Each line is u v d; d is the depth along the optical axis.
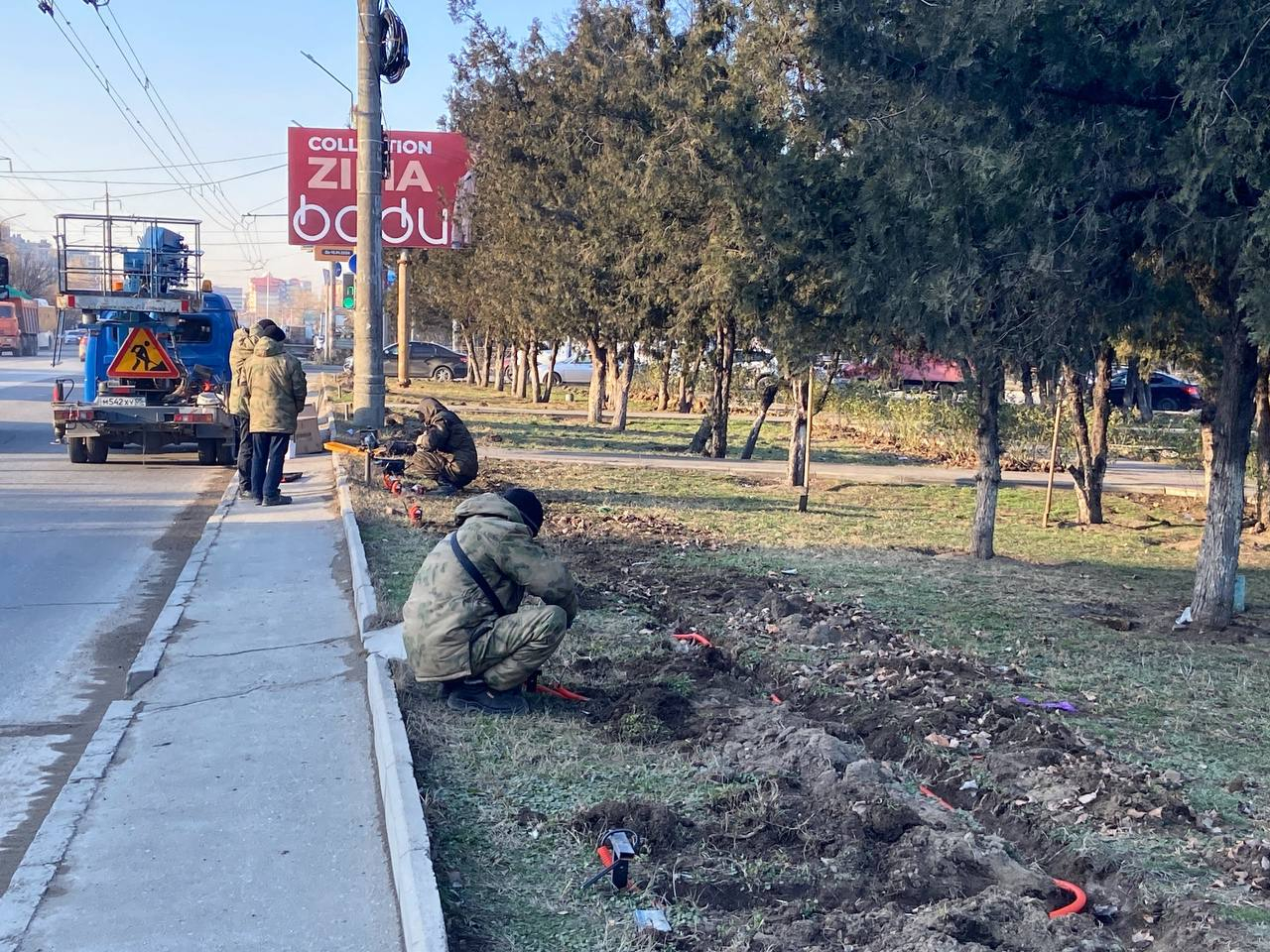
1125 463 25.09
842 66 8.09
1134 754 5.92
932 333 8.43
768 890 4.26
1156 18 6.27
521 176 24.20
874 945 3.76
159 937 3.98
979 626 8.83
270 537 11.26
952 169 7.30
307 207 23.09
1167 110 7.07
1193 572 12.01
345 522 11.42
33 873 4.44
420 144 23.48
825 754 5.39
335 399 32.53
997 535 14.66
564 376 54.19
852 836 4.64
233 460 17.64
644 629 8.08
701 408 39.22
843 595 9.67
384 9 15.95
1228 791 5.42
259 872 4.48
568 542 11.73
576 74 22.02
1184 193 6.36
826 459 23.89
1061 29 6.70
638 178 17.52
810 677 7.00
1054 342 8.03
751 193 12.13
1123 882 4.40
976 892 4.25
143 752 5.75
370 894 4.31
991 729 6.17
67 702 6.66
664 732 5.86
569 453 21.78
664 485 17.39
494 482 16.50
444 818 4.74
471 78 24.75
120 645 7.85
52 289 100.88
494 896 4.12
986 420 12.06
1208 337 10.09
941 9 7.10
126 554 10.79
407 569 9.57
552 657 7.11
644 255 19.50
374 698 6.23
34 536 11.48
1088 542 14.16
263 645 7.65
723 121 12.42
